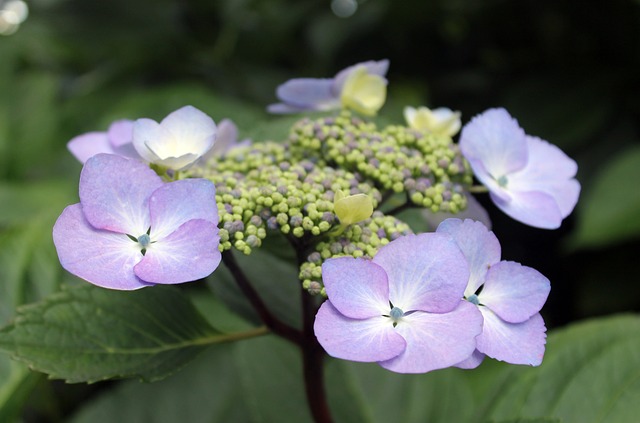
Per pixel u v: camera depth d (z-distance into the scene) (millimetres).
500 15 615
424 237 299
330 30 659
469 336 286
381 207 377
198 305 474
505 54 645
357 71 364
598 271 547
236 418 469
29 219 468
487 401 393
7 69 690
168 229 305
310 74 675
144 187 308
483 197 573
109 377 324
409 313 299
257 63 706
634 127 583
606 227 490
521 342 302
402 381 426
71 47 689
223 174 341
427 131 363
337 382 424
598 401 372
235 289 373
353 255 316
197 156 324
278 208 322
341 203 313
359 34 664
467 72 641
